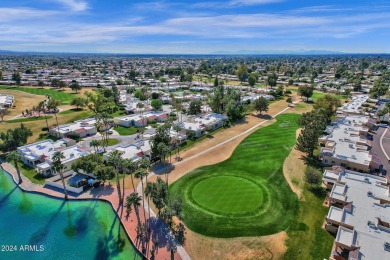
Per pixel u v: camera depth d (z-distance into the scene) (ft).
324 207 208.74
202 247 172.35
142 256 166.50
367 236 157.99
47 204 222.69
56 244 180.24
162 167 279.49
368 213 178.91
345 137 326.24
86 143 349.00
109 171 233.76
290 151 316.19
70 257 169.68
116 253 171.32
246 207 209.67
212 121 417.69
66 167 267.59
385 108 461.37
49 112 491.72
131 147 311.68
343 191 202.59
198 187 239.30
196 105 476.54
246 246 171.94
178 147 325.21
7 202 225.76
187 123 403.13
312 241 174.50
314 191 230.27
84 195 232.12
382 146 333.83
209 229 186.50
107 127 405.80
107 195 231.50
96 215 208.23
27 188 244.83
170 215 175.94
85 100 514.68
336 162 269.23
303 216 198.80
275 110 526.98
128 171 271.08
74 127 389.39
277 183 245.04
